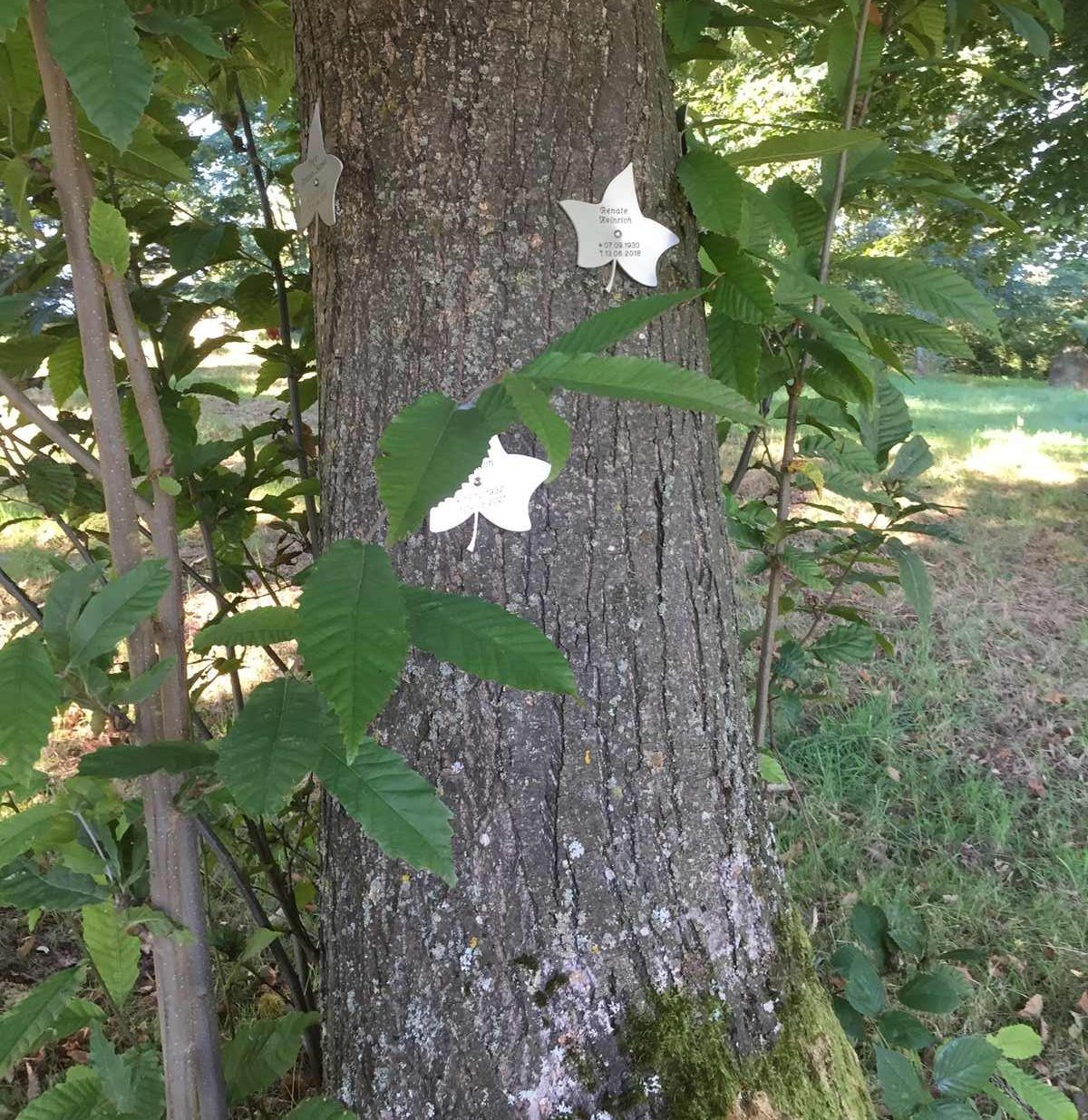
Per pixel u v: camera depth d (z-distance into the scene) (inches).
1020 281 617.9
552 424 21.2
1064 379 585.6
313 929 72.7
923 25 68.4
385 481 20.6
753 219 54.9
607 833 46.0
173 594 31.5
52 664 26.2
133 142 39.1
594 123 44.1
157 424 30.7
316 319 49.3
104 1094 37.2
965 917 89.7
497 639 26.0
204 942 33.4
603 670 45.8
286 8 57.0
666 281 46.9
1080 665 143.9
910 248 225.1
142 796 33.5
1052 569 187.5
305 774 25.5
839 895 93.0
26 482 52.1
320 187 46.3
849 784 112.3
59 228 51.3
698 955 47.7
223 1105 34.7
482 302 43.4
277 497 65.1
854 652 74.5
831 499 214.1
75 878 33.8
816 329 53.3
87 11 25.7
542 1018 44.6
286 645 133.8
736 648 53.0
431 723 44.9
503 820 44.9
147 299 59.1
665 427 47.6
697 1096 45.1
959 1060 52.4
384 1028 45.5
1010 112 210.1
